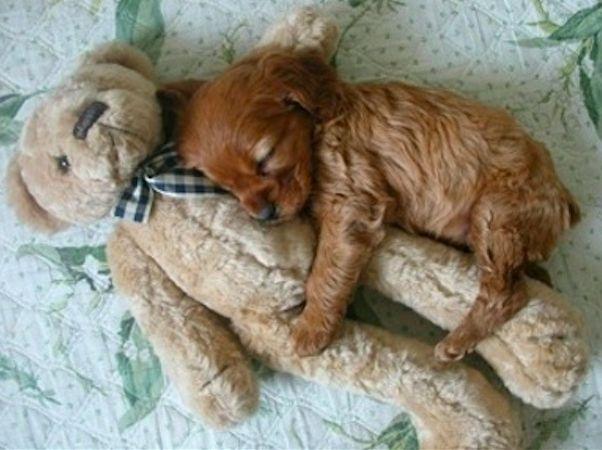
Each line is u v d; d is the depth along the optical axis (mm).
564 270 627
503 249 549
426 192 574
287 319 591
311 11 612
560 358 559
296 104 551
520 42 647
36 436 689
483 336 565
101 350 683
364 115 574
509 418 586
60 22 688
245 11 671
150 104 572
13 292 688
